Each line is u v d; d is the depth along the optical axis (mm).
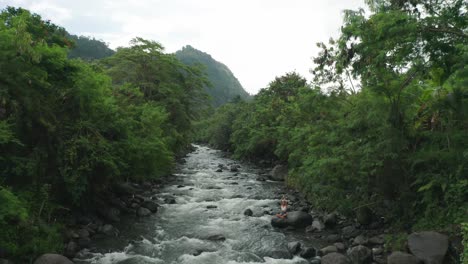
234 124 42688
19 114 9453
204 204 16594
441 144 11625
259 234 12297
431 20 8922
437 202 10625
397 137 11016
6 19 11820
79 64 12258
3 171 9234
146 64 29859
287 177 22797
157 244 11031
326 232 12461
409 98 11445
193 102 36750
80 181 11234
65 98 11727
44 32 13039
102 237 11289
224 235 12086
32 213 9344
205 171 28547
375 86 11320
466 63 8055
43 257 8016
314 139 14859
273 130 30156
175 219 13922
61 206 10680
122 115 14750
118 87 20594
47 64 10703
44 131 10328
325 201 14430
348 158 12328
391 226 11711
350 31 9836
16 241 8391
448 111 10391
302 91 16844
